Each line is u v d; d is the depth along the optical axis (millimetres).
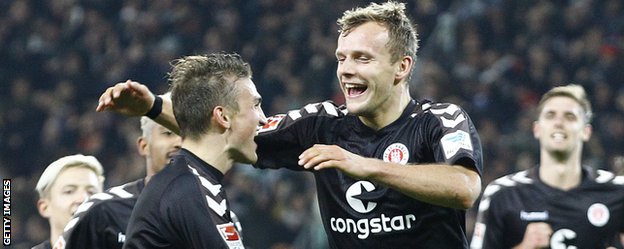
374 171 8641
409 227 9633
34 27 34875
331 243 10172
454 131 9320
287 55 31469
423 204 9531
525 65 29484
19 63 34000
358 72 9461
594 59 29328
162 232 8820
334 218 10008
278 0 33750
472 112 27953
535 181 14508
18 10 34906
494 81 28688
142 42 33094
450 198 8797
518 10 31031
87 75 33250
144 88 10008
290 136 10320
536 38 30109
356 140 9938
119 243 11617
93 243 11648
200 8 33906
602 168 24422
